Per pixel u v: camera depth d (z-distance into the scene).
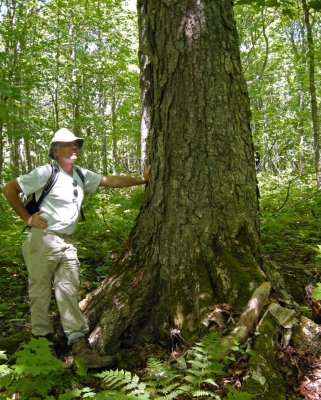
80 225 6.14
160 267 3.56
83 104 17.23
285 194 9.08
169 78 3.58
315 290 3.14
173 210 3.54
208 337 2.82
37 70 13.50
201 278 3.34
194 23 3.50
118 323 3.46
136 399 2.40
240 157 3.58
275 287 3.44
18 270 5.34
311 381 2.78
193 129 3.51
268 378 2.69
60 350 3.53
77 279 3.48
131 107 19.95
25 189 3.35
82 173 3.73
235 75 3.63
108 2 15.91
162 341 3.35
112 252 5.69
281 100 21.92
